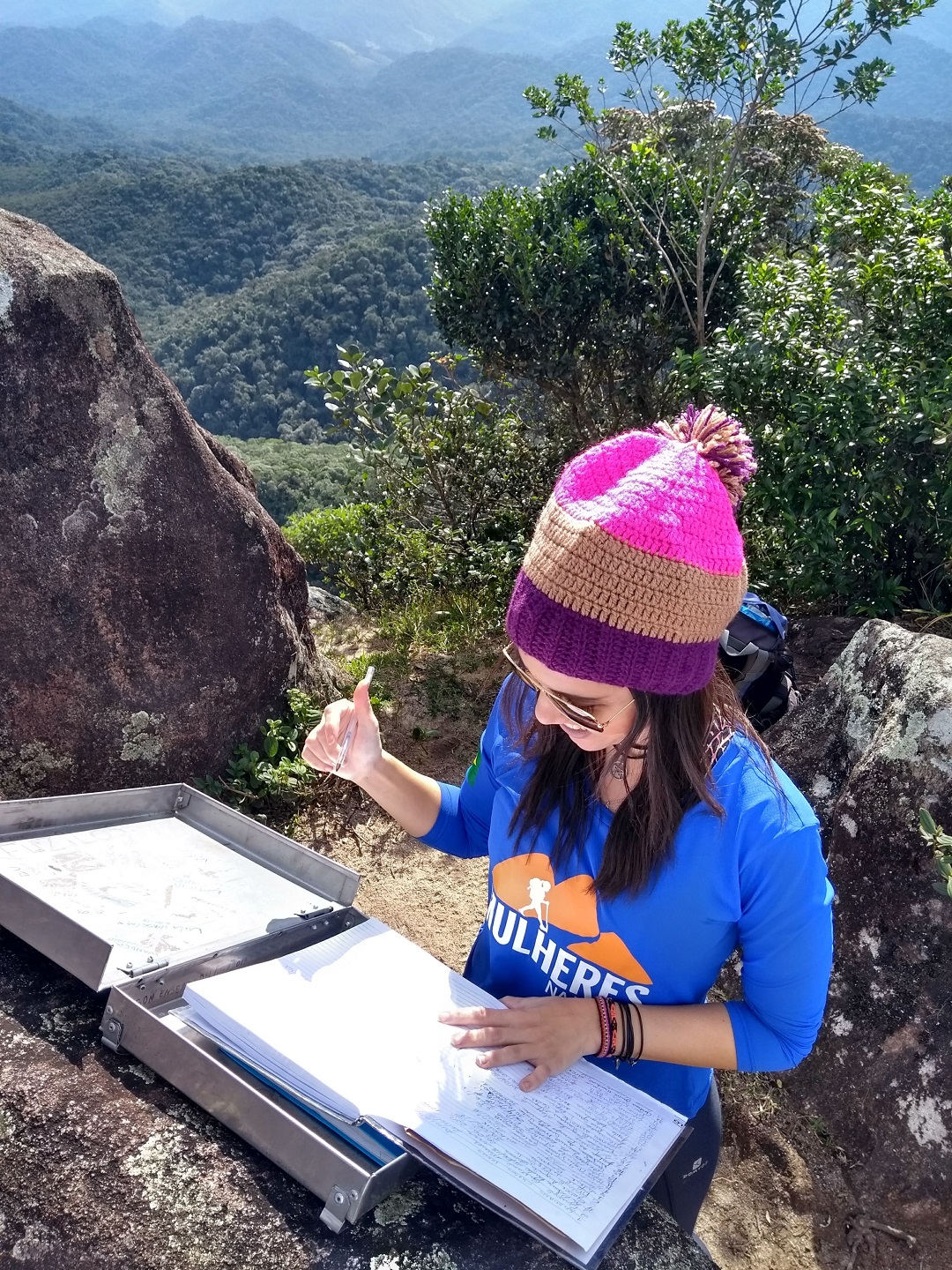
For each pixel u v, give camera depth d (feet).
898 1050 8.00
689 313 22.88
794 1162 8.09
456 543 21.68
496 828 4.58
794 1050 4.10
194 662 10.62
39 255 9.52
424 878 11.16
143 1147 3.79
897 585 14.64
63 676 9.63
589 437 25.39
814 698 10.32
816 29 20.07
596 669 3.44
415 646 17.65
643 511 3.35
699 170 24.16
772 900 3.85
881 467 13.82
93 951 4.23
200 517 10.68
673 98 25.53
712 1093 4.81
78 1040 4.31
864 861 8.51
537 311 23.47
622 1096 4.05
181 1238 3.50
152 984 4.21
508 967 4.61
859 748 9.38
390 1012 4.19
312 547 28.50
